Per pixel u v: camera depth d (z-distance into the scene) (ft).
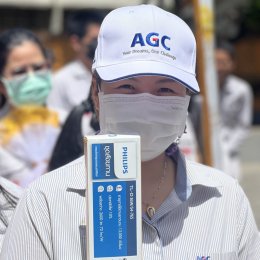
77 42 17.54
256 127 54.34
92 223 5.92
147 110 6.53
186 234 6.85
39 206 6.73
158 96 6.57
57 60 35.91
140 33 6.66
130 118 6.56
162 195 7.02
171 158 7.19
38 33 37.35
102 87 6.72
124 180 5.94
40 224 6.68
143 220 6.77
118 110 6.57
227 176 7.41
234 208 7.12
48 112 13.25
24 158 12.85
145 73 6.47
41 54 13.51
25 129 13.00
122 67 6.54
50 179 6.87
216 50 22.49
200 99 14.26
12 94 13.23
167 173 7.10
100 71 6.60
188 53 6.79
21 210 6.81
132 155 5.94
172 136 6.73
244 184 33.01
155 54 6.58
